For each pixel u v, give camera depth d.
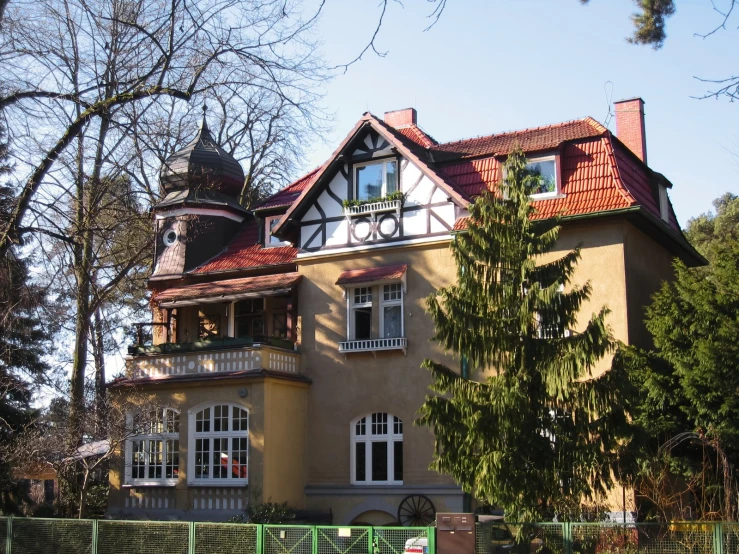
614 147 22.36
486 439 14.72
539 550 13.73
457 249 15.82
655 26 9.88
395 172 23.31
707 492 16.45
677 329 17.78
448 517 14.09
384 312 22.97
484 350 15.18
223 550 15.92
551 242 15.49
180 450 22.52
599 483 14.88
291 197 26.22
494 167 22.91
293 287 23.84
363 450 22.55
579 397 14.72
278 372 22.45
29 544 17.97
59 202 17.58
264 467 21.45
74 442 21.30
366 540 14.69
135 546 16.80
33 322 19.41
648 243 22.16
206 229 26.83
